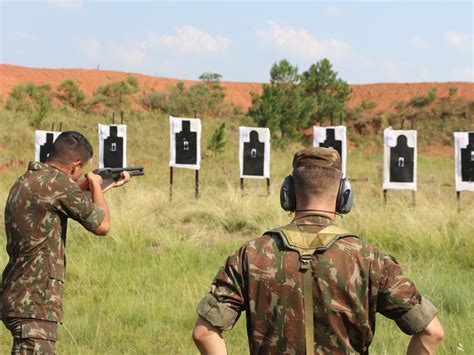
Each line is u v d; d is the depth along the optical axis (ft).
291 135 103.40
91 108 116.06
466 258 28.58
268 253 7.07
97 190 12.78
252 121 104.58
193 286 23.24
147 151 89.61
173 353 17.21
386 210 36.06
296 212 7.50
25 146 83.30
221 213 38.81
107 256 28.22
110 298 22.00
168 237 31.53
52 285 11.93
